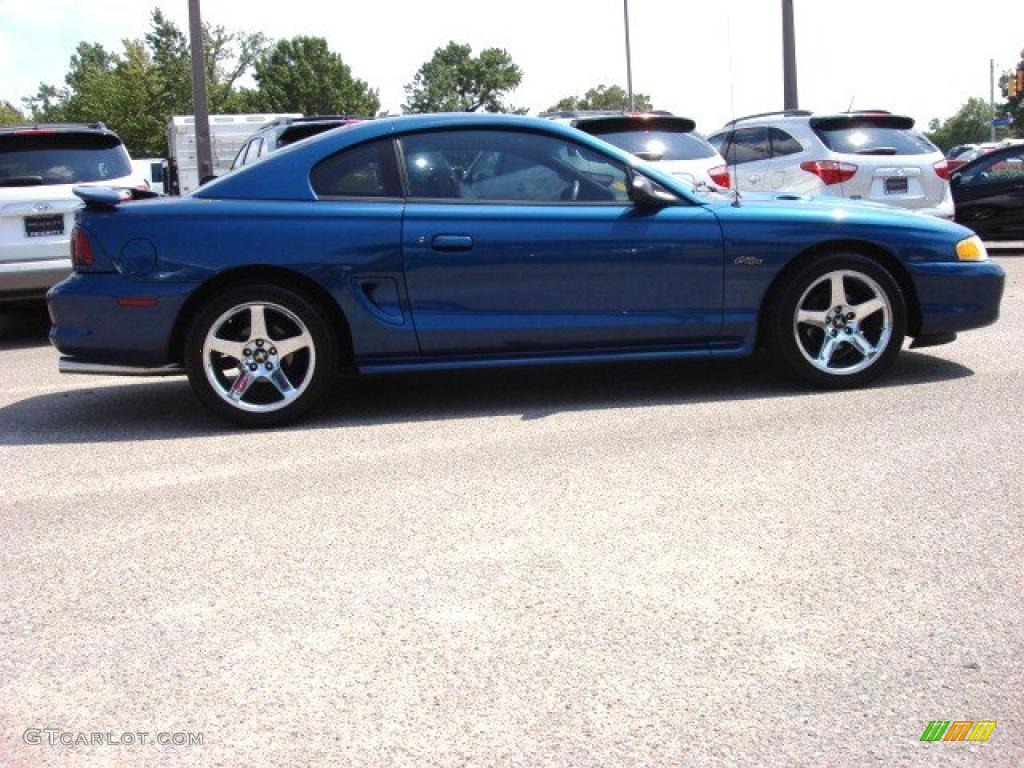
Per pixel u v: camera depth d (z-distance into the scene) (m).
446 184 5.21
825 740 2.28
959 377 5.62
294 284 5.09
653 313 5.23
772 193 5.99
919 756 2.22
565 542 3.44
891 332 5.37
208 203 5.09
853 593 2.98
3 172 8.29
